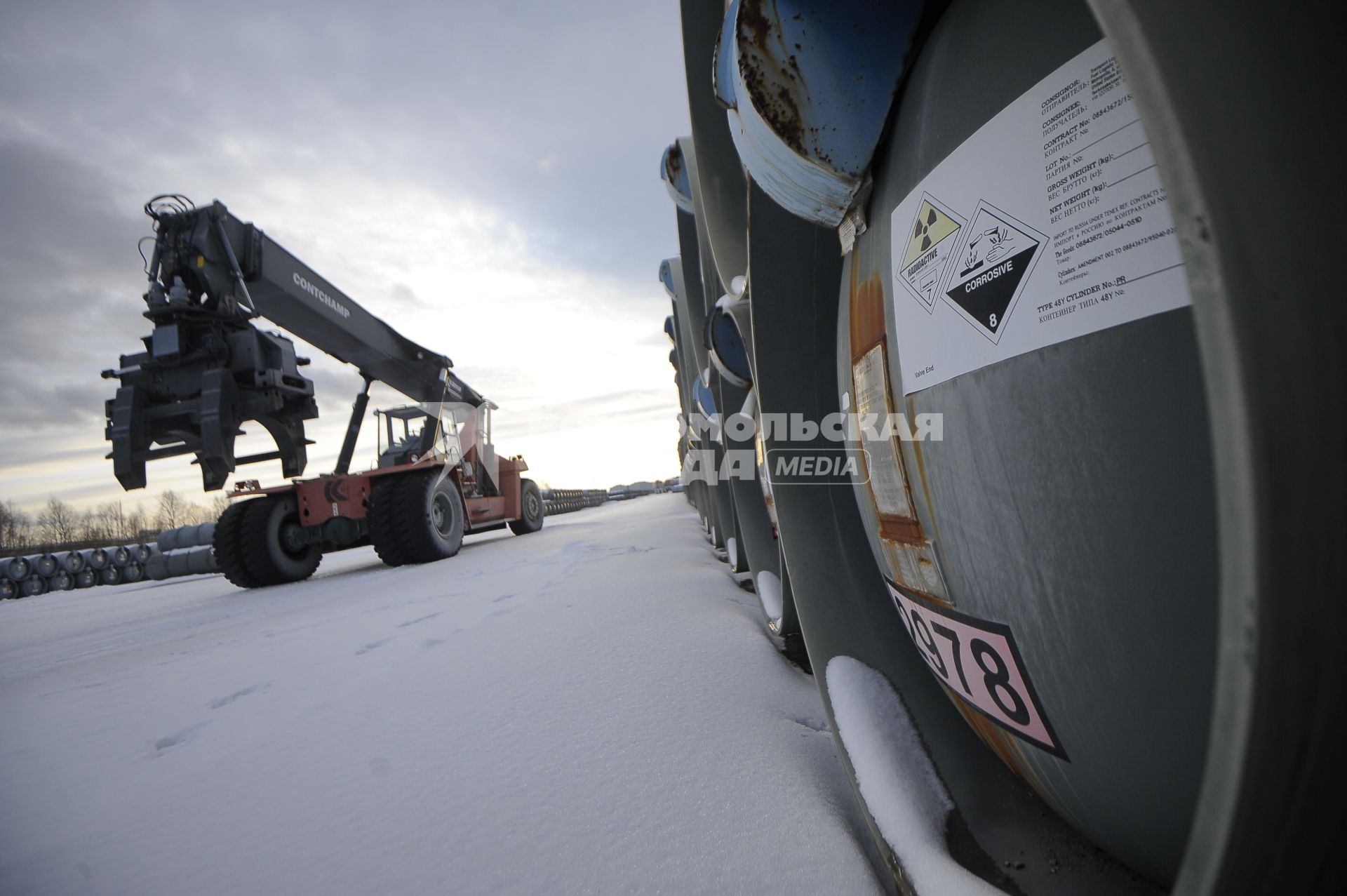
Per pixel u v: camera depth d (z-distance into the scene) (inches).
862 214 32.4
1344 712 9.9
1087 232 19.0
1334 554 9.5
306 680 90.5
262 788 53.6
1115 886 26.5
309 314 270.8
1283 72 10.8
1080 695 21.8
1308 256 10.0
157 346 233.0
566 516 901.8
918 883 27.3
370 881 37.0
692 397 140.1
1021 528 22.1
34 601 496.7
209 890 38.8
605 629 90.9
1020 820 31.2
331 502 293.6
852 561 45.4
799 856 33.7
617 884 33.3
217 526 288.2
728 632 80.0
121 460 229.8
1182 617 17.9
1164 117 10.2
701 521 310.5
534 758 50.6
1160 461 17.6
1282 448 9.4
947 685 32.0
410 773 51.4
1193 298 10.2
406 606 151.2
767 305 45.4
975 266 23.0
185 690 97.4
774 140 29.7
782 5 27.9
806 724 51.9
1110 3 11.0
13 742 79.9
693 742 49.3
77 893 40.7
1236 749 9.9
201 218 236.7
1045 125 20.4
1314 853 10.6
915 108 27.6
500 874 35.7
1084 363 19.1
